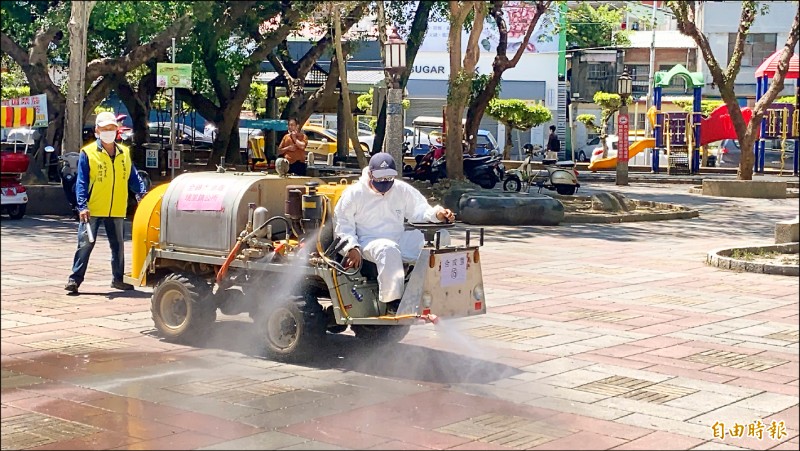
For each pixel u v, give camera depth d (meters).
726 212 22.17
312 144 33.06
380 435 5.93
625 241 16.34
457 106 21.88
